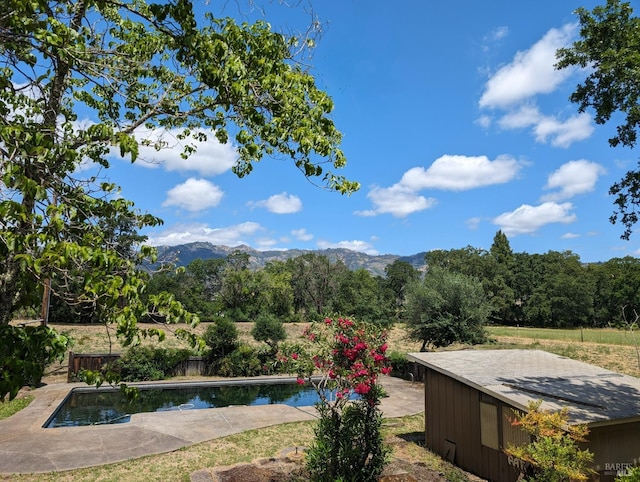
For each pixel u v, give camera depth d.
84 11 3.96
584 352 21.69
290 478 7.43
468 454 8.48
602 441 6.78
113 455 8.65
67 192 3.11
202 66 3.48
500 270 64.69
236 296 41.84
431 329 19.23
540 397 7.30
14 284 2.89
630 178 9.23
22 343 2.30
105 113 5.38
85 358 16.36
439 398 9.42
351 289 49.50
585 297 53.72
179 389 16.67
